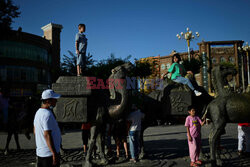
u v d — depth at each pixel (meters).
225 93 4.86
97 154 6.35
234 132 11.34
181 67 5.99
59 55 33.50
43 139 2.73
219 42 44.81
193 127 4.88
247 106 4.51
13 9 15.38
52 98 2.98
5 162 5.45
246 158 5.50
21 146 8.18
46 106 2.95
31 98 7.98
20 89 26.81
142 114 5.63
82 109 4.92
